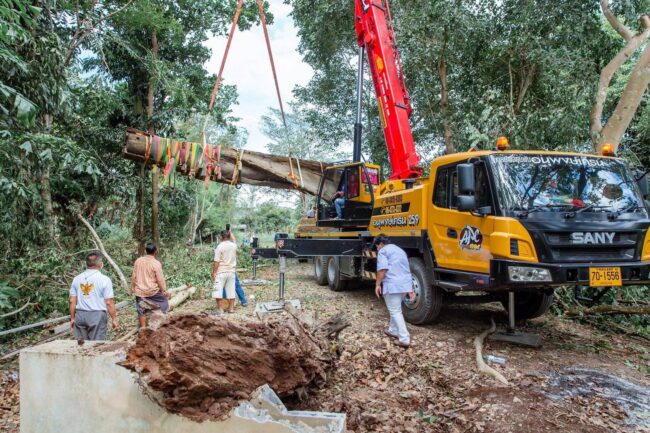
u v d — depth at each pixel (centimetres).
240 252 1792
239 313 764
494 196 536
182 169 913
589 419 375
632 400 418
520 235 507
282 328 362
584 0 1078
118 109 1309
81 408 278
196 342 265
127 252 1336
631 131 1297
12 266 837
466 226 574
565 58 1016
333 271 1005
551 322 733
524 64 1140
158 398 262
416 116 1531
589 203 546
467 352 550
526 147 952
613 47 1183
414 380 468
